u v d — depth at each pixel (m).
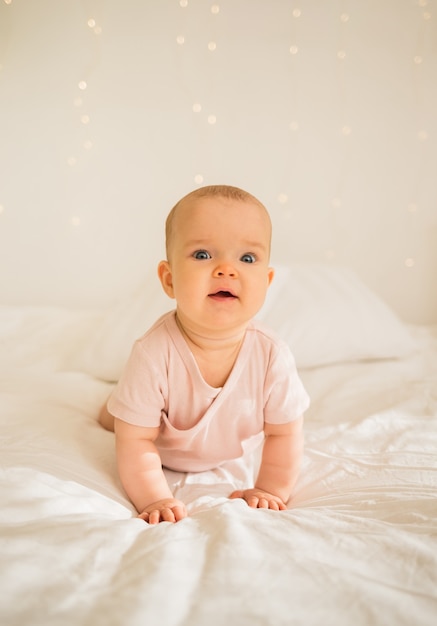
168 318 0.92
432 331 1.93
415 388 1.36
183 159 2.10
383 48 2.04
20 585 0.54
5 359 1.54
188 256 0.82
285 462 0.92
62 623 0.49
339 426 1.15
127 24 2.00
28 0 1.96
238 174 2.12
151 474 0.86
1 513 0.69
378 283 2.19
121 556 0.61
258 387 0.92
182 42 2.02
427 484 0.87
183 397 0.90
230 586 0.54
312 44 2.04
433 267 2.18
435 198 2.13
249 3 2.01
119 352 1.43
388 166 2.12
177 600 0.52
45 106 2.04
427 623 0.50
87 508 0.76
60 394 1.27
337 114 2.08
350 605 0.52
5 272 2.16
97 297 2.18
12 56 2.00
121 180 2.10
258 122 2.08
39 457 0.90
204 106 2.07
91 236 2.14
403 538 0.64
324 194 2.13
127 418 0.87
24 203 2.11
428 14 2.01
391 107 2.08
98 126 2.06
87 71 2.03
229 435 0.95
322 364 1.55
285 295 1.62
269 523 0.69
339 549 0.62
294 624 0.49
